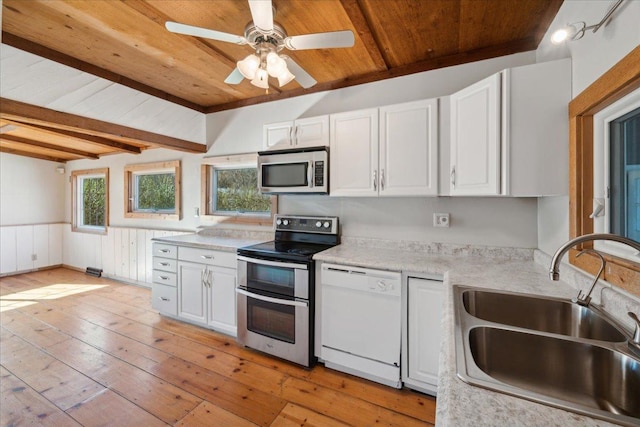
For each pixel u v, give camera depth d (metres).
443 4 1.73
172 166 3.95
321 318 2.22
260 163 2.68
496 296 1.39
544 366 0.94
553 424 0.57
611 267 1.15
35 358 2.35
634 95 1.09
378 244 2.56
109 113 2.67
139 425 1.67
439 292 1.82
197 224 3.73
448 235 2.34
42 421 1.69
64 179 5.51
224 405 1.84
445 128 2.03
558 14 1.75
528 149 1.58
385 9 1.79
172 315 3.08
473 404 0.63
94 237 4.91
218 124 3.52
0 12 1.67
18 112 2.13
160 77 2.73
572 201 1.46
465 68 2.29
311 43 1.68
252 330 2.46
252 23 1.69
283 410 1.80
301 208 2.96
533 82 1.57
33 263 5.10
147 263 4.20
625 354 0.83
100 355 2.41
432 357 1.85
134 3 1.73
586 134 1.41
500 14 1.82
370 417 1.74
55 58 2.24
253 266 2.45
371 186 2.27
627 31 1.04
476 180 1.79
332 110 2.81
